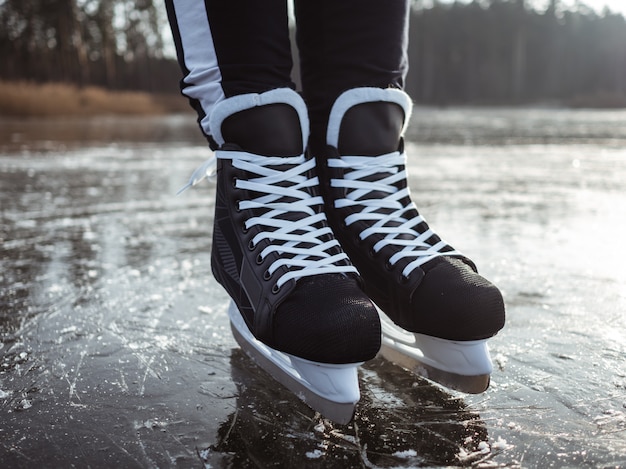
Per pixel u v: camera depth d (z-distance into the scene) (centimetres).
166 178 326
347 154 94
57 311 114
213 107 91
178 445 68
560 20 5509
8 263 149
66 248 166
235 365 91
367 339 72
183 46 95
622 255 157
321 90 96
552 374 88
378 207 93
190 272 142
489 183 310
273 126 88
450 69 5250
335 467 64
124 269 144
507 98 5159
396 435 71
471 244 170
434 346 84
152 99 2448
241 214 90
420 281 83
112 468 63
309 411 77
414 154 492
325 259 83
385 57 96
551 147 560
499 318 79
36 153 479
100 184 300
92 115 1783
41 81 3550
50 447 67
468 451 67
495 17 5281
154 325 108
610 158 450
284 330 77
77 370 88
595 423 73
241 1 86
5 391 81
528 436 70
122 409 77
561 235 182
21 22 3534
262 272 84
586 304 118
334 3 93
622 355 94
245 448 68
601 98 3988
